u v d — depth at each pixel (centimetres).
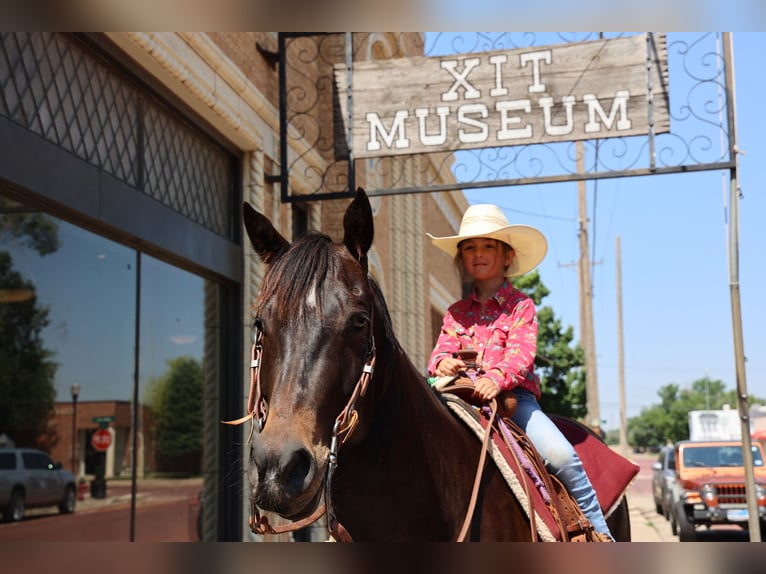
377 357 257
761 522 1484
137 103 644
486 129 709
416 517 269
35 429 592
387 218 1386
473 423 304
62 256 593
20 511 562
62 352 614
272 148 843
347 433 229
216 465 764
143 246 657
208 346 766
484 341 342
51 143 523
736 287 728
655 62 686
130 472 674
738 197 692
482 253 349
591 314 2645
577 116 693
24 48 509
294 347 224
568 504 316
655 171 688
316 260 237
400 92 730
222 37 725
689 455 1644
